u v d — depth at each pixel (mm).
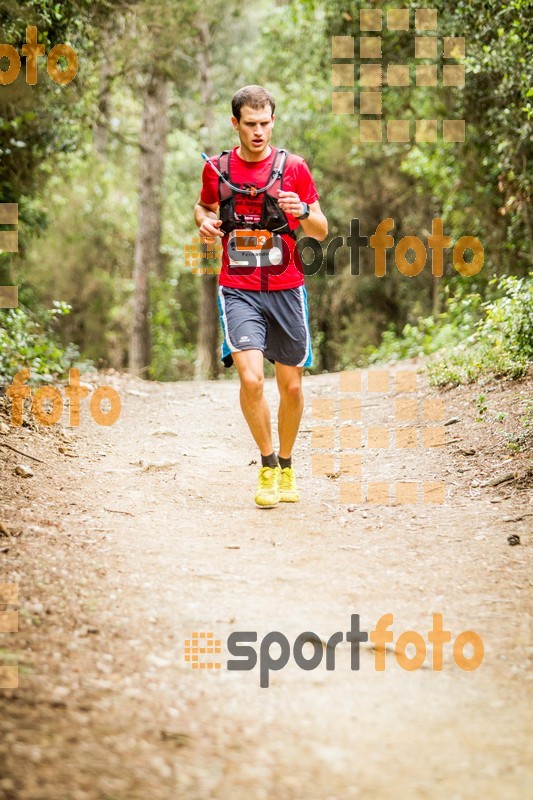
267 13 26156
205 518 6512
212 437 9352
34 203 19312
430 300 27125
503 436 8039
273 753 3359
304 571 5406
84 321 33000
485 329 11266
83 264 31594
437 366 11461
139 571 5242
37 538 5586
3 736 3293
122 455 8336
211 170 6465
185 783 3115
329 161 27500
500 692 3934
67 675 3852
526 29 12180
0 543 5395
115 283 33438
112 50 15992
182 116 33906
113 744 3328
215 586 5102
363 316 29906
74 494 6805
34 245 28078
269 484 6797
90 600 4715
